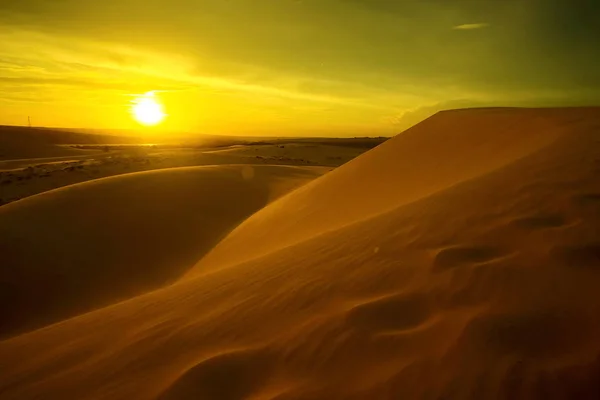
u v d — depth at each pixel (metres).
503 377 2.69
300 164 55.78
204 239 17.91
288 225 14.04
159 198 21.69
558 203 5.35
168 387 3.55
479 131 16.67
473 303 3.62
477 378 2.73
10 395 4.40
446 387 2.72
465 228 5.26
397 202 11.66
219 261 13.72
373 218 7.39
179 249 16.80
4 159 66.69
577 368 2.64
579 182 5.97
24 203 19.25
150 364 4.17
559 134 11.11
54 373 4.65
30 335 6.76
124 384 3.90
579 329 3.03
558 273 3.78
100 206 19.69
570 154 7.59
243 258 12.45
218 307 5.19
